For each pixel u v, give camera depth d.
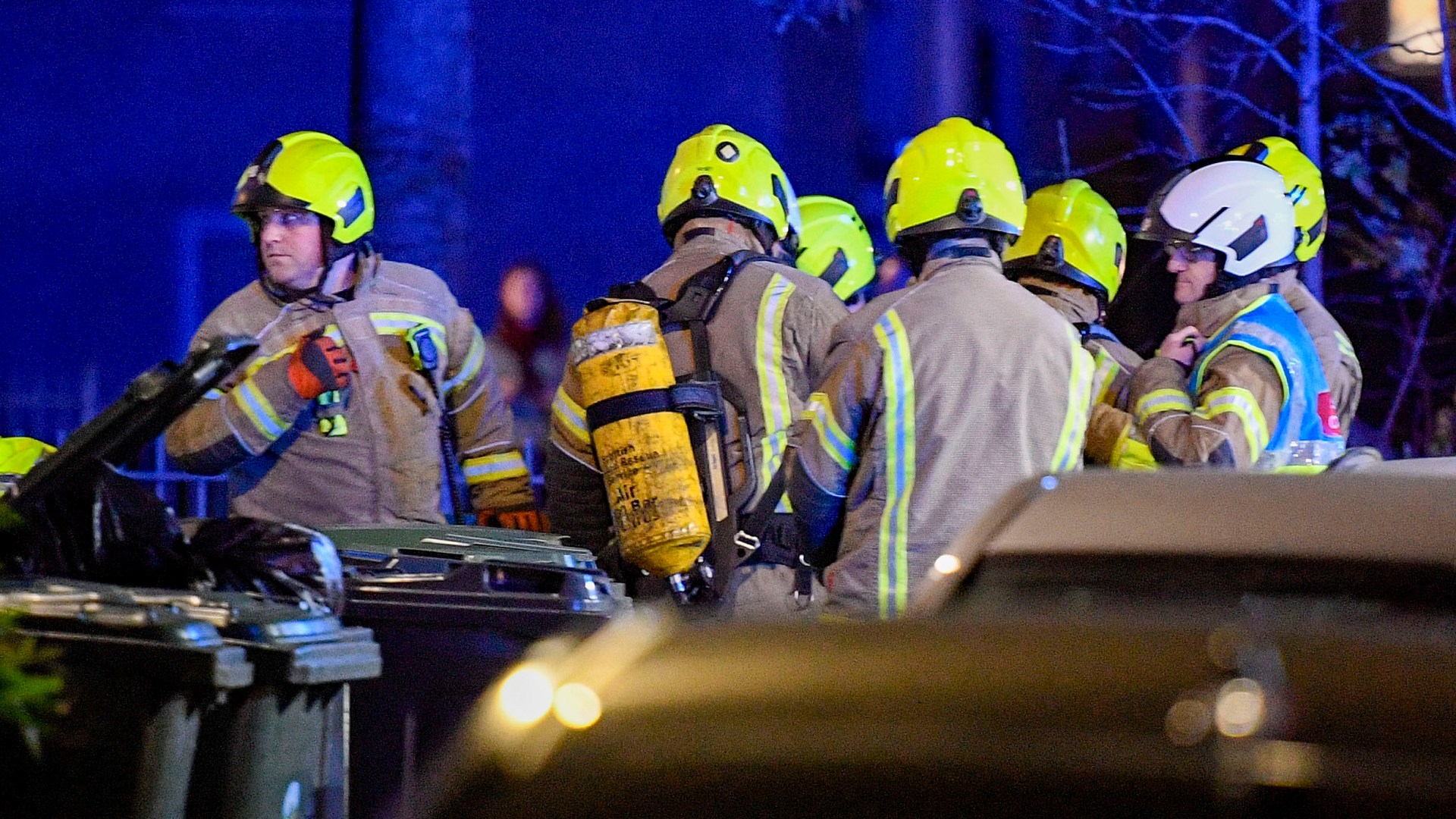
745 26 62.47
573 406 19.67
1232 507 10.70
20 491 12.96
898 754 6.61
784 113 60.66
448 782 7.28
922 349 17.17
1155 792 6.23
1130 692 6.57
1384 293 48.62
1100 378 21.75
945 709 6.71
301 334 21.14
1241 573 10.13
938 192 17.91
